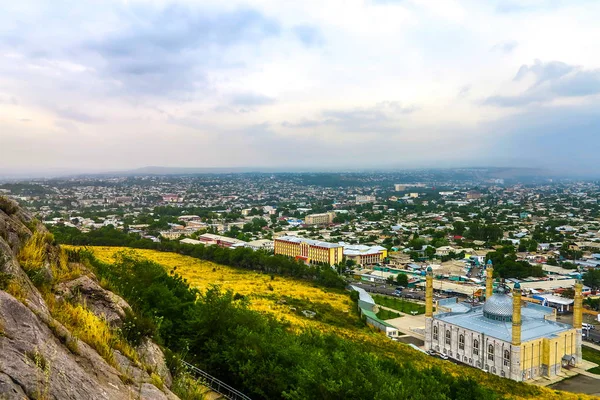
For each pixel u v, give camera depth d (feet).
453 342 374.84
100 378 57.52
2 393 40.24
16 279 62.85
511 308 370.73
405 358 321.93
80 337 65.57
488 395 191.62
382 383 149.69
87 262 113.60
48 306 69.10
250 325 185.68
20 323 51.44
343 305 494.18
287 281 591.78
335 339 224.53
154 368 83.46
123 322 92.32
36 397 43.39
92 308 89.10
